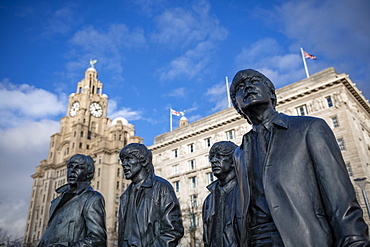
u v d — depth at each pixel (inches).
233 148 180.4
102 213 186.2
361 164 1198.9
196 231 1578.5
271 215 90.7
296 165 92.6
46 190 3307.1
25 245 3065.9
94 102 3858.3
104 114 3887.8
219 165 175.2
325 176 86.5
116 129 3152.1
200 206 1627.7
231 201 163.9
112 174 2812.5
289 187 90.4
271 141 100.7
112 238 2500.0
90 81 4121.6
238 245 124.6
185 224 1637.6
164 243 170.6
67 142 3462.1
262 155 104.8
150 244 172.4
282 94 1566.2
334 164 87.0
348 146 1251.8
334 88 1365.7
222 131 1720.0
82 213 184.4
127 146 197.8
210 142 1754.4
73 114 3782.0
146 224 175.9
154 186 189.2
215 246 165.0
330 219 82.9
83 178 197.9
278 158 96.2
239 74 116.6
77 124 3408.0
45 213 3181.6
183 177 1776.6
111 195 2696.9
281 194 90.6
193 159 1786.4
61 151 3491.6
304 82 1518.2
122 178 2864.2
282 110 1482.5
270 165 96.3
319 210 87.3
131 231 177.5
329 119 1334.9
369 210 869.2
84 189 194.7
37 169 3582.7
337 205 81.7
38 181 3503.9
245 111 113.7
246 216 100.8
